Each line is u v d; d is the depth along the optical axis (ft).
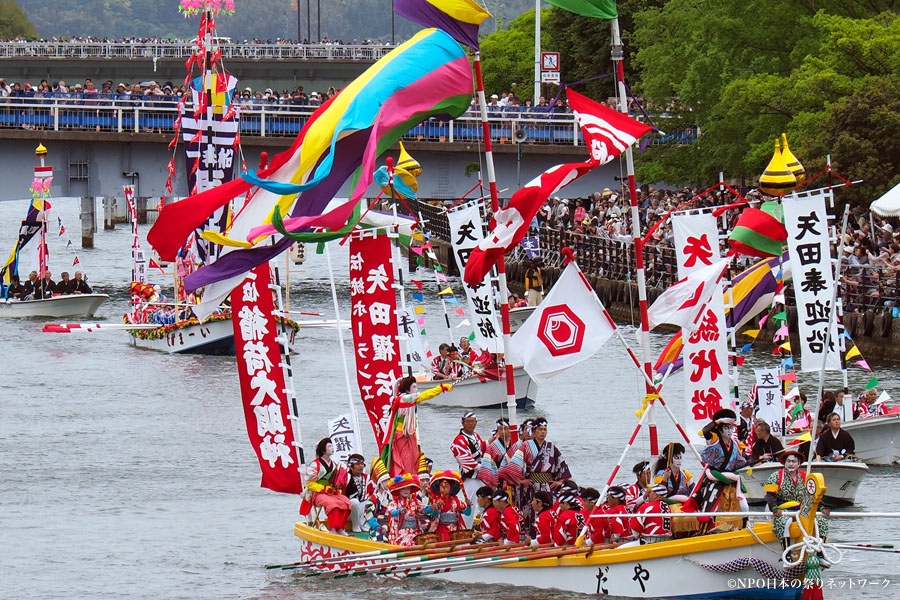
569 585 318.24
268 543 382.83
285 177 354.33
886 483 441.68
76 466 479.82
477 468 358.23
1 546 380.37
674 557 307.58
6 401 609.83
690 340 396.98
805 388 597.11
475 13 351.87
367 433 533.14
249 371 357.82
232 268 346.13
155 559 366.22
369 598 323.57
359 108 341.62
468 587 328.70
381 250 383.65
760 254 414.21
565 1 350.02
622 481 435.12
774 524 301.22
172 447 511.81
